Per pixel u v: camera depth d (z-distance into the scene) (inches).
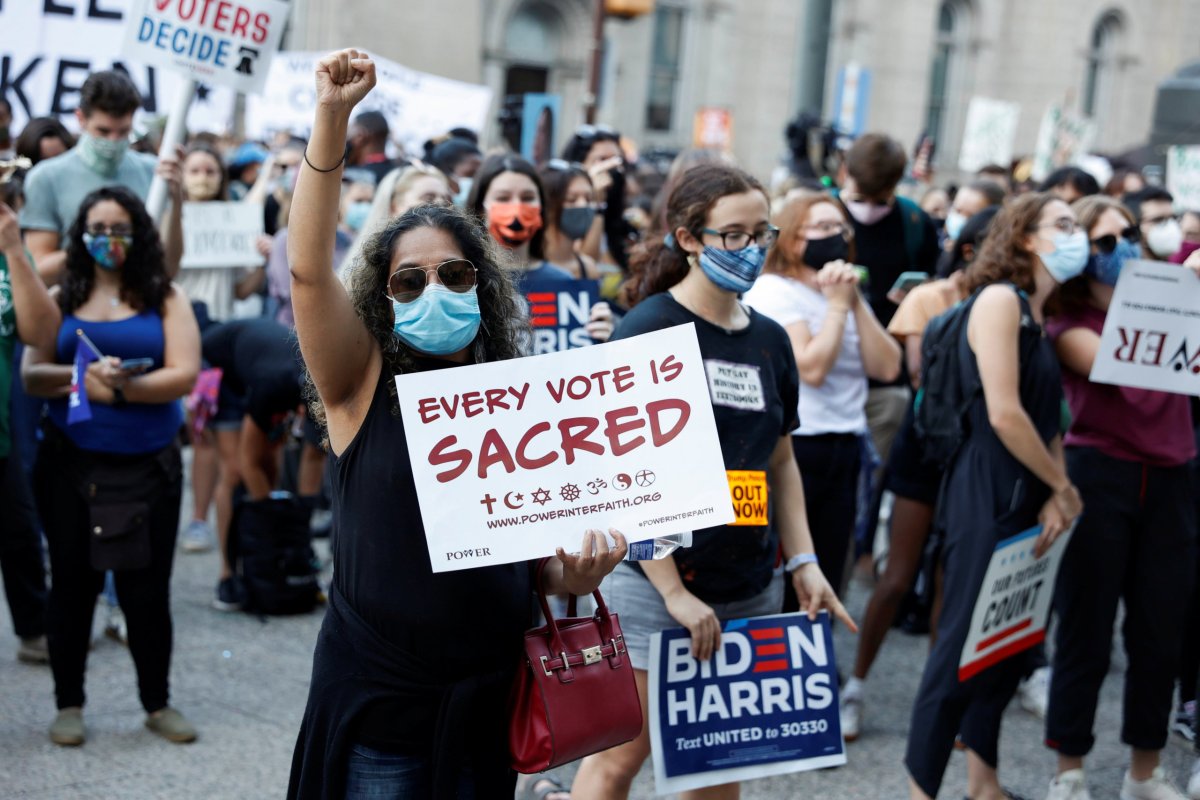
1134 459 159.3
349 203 256.8
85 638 170.2
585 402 93.5
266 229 335.9
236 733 175.5
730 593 126.3
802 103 331.0
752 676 126.3
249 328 219.1
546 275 182.4
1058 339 164.2
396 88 391.9
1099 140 1138.0
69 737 167.9
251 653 208.1
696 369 93.9
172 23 193.6
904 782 172.1
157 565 169.3
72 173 219.1
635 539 93.1
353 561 94.7
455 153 262.7
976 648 146.8
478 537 91.5
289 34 682.8
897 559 186.1
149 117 279.6
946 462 153.3
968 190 260.5
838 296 174.6
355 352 94.0
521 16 790.5
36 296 165.0
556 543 92.5
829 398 180.2
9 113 260.2
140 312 171.3
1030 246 151.9
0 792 153.6
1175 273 156.0
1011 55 1063.6
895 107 989.2
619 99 833.5
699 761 124.1
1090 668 159.8
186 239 276.7
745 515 124.3
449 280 93.6
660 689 123.1
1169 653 163.3
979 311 148.1
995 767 154.9
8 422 183.2
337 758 94.4
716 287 125.2
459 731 94.1
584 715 96.3
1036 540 148.1
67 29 264.2
